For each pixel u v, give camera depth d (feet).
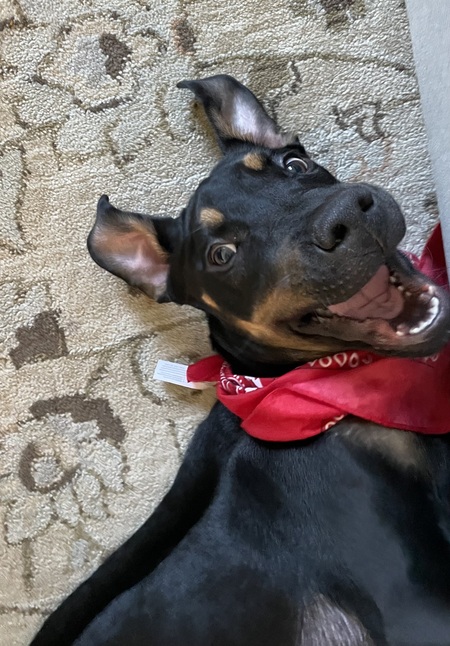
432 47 1.90
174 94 2.27
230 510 1.84
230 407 1.84
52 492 2.33
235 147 1.95
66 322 2.33
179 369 2.26
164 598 1.83
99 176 2.31
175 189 2.28
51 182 2.34
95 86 2.31
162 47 2.27
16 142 2.35
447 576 1.61
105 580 2.06
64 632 2.06
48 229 2.34
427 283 1.55
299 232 1.48
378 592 1.64
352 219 1.35
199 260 1.75
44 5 2.32
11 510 2.34
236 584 1.78
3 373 2.35
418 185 2.17
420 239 2.17
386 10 2.17
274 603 1.74
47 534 2.32
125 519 2.29
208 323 1.99
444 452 1.72
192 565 1.83
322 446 1.74
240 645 1.75
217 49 2.25
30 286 2.35
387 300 1.55
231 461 1.88
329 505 1.71
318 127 2.22
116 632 1.86
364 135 2.20
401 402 1.67
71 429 2.32
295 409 1.70
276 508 1.77
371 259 1.39
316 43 2.21
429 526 1.64
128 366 2.31
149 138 2.29
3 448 2.35
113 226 1.95
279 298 1.55
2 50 2.35
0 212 2.35
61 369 2.33
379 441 1.70
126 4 2.28
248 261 1.61
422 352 1.54
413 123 2.17
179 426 2.28
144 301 2.30
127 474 2.30
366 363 1.71
